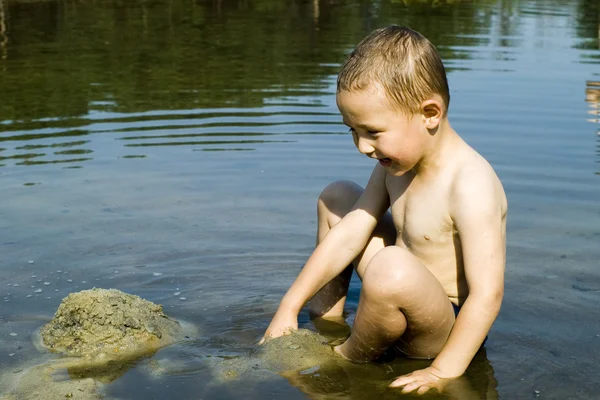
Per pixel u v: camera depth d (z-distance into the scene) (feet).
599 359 9.45
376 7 45.75
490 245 9.05
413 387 8.77
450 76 25.94
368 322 9.01
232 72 27.63
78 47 33.01
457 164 9.45
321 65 28.53
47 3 46.52
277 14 43.34
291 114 21.50
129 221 14.07
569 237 13.21
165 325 10.27
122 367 9.28
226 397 8.59
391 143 9.13
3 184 15.96
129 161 17.57
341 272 10.84
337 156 17.84
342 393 8.72
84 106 22.79
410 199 9.86
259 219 14.23
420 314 8.91
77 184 16.03
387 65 8.93
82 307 10.01
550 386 8.83
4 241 13.04
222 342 9.96
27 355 9.48
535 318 10.50
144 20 41.11
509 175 16.28
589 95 23.21
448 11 43.86
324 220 11.25
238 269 12.25
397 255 8.86
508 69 27.12
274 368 9.29
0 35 36.06
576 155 17.62
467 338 8.98
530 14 42.42
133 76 27.17
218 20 41.09
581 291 11.28
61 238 13.24
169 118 21.22
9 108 22.65
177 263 12.39
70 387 8.71
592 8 45.06
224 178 16.43
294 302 10.36
